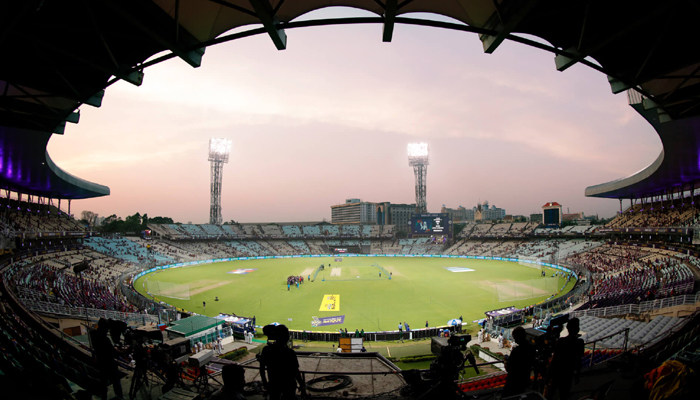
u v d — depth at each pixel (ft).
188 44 38.17
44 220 201.36
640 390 17.99
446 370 18.45
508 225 351.67
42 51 40.14
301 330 101.24
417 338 92.53
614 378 22.61
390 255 346.33
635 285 113.09
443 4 35.99
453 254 325.42
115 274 173.37
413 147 376.89
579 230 285.43
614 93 47.78
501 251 300.40
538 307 112.78
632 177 175.42
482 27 37.14
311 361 30.14
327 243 385.70
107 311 85.10
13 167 130.62
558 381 18.21
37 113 55.88
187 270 233.35
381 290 158.81
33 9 29.66
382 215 553.64
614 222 243.19
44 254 158.92
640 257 165.27
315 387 24.36
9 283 86.84
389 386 24.29
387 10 30.17
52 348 31.22
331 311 122.11
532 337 24.86
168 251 280.92
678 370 17.07
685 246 152.46
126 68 42.14
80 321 72.74
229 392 15.10
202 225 363.15
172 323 74.74
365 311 121.70
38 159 118.21
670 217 184.03
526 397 14.76
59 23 35.83
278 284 177.78
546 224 311.27
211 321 76.13
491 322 96.37
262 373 17.22
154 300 126.31
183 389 22.59
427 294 148.87
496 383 31.94
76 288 111.65
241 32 33.83
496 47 37.27
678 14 33.60
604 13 34.27
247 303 135.03
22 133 87.86
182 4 33.04
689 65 39.22
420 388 20.01
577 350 18.25
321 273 216.95
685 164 126.00
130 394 22.84
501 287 160.97
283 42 35.81
